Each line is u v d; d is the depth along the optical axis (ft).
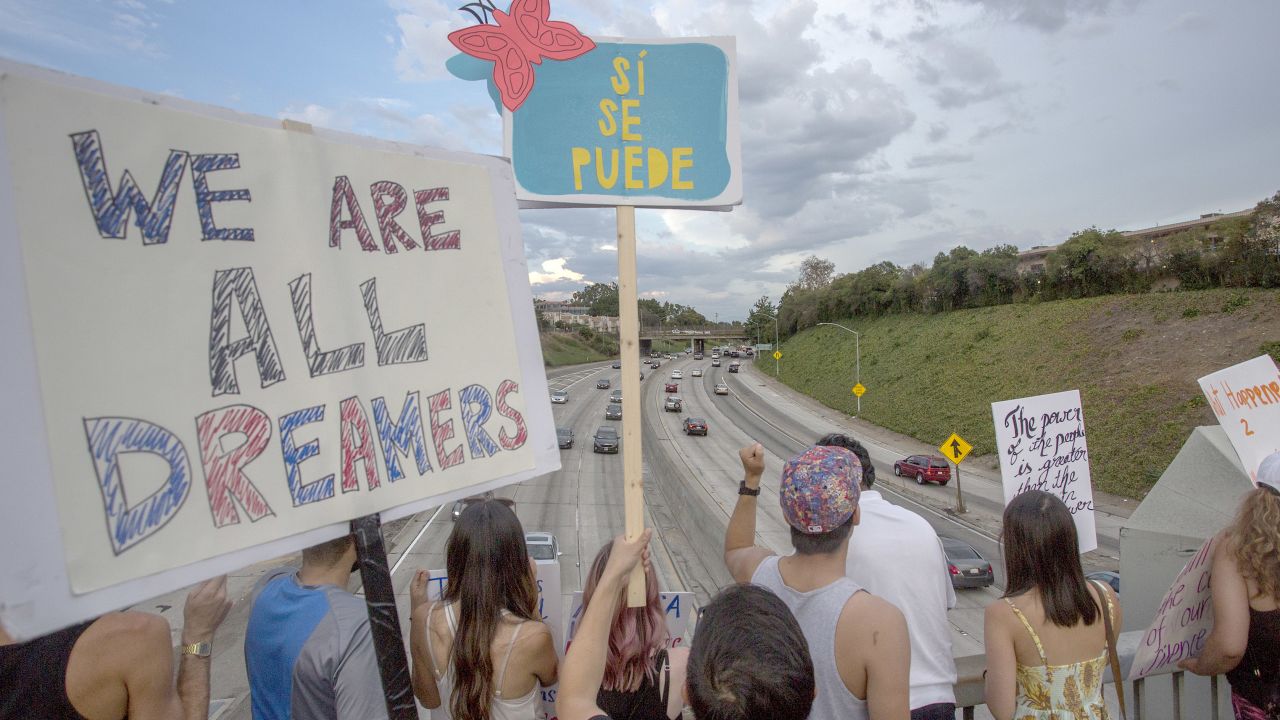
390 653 4.29
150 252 3.58
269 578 6.08
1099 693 6.12
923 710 6.36
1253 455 8.91
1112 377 96.63
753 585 4.34
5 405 3.06
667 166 6.17
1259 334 87.45
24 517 3.05
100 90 3.46
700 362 325.42
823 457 5.45
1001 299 148.56
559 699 4.27
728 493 77.15
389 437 4.44
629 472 5.11
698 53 6.29
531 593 6.34
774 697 3.66
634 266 5.81
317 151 4.28
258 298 3.96
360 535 4.22
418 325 4.67
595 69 6.13
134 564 3.36
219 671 25.03
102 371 3.36
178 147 3.71
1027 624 6.06
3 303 3.11
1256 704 6.93
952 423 111.96
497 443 4.97
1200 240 111.04
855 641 5.02
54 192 3.28
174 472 3.56
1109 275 123.54
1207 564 7.22
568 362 299.17
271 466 3.92
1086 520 8.99
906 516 6.77
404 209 4.68
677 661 5.56
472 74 5.98
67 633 4.05
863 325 202.59
